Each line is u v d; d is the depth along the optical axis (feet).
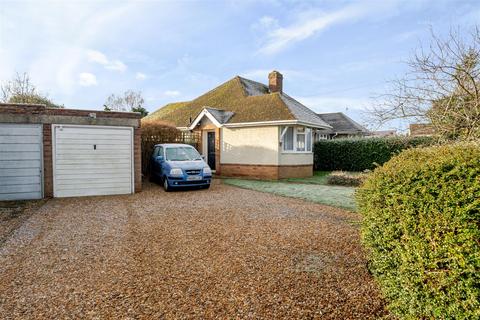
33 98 68.44
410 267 8.36
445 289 7.45
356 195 12.80
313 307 10.16
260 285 11.78
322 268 13.26
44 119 31.04
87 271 13.24
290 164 51.29
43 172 31.24
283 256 14.75
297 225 20.53
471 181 7.11
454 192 7.23
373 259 11.05
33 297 10.98
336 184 42.93
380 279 10.52
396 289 9.30
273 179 48.85
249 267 13.50
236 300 10.69
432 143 22.16
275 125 48.42
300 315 9.72
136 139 35.42
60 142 31.81
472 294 6.68
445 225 7.28
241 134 52.80
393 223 9.18
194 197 32.37
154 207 26.94
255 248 15.94
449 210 7.22
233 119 54.19
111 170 34.17
